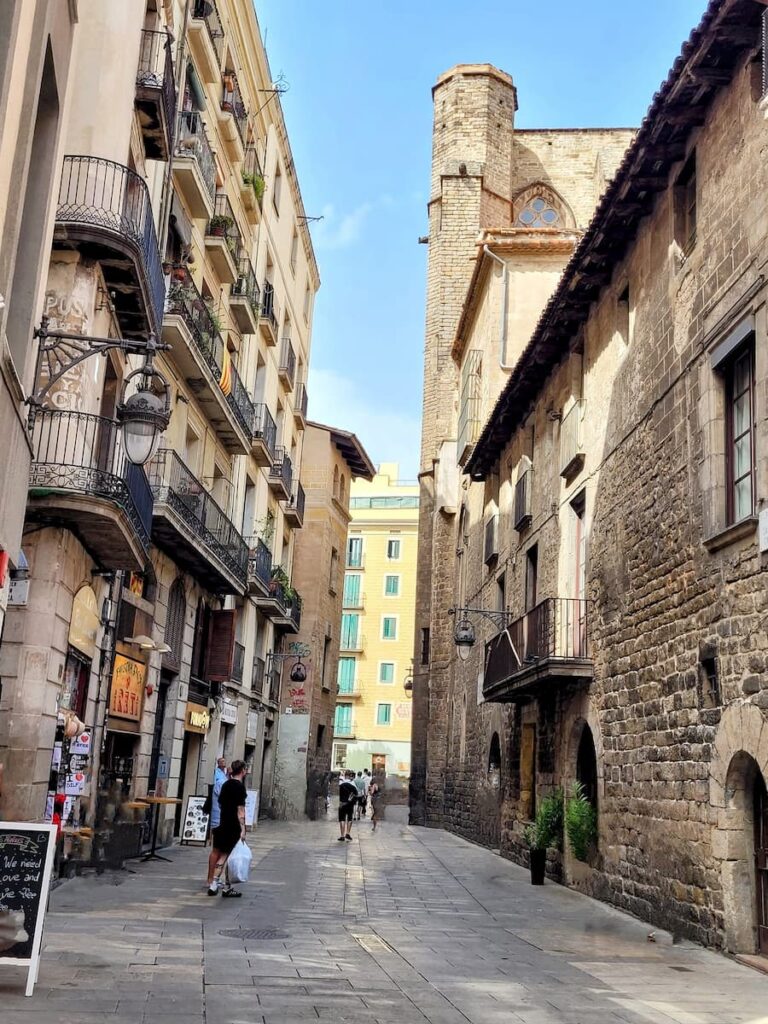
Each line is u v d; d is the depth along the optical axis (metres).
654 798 12.42
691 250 12.56
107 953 8.08
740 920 10.02
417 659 36.75
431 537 37.06
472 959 9.15
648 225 13.98
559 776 17.05
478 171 35.41
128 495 13.88
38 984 6.73
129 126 14.29
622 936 11.25
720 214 11.39
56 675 12.79
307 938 9.69
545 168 36.38
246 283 25.73
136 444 9.75
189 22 19.80
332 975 7.85
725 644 10.54
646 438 13.57
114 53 14.10
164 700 20.48
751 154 10.62
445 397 36.22
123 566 14.90
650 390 13.52
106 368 15.20
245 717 29.59
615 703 14.25
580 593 17.41
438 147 36.84
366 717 72.06
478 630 27.52
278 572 32.53
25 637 12.34
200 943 8.93
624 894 13.34
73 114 13.86
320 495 41.12
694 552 11.53
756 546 9.95
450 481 34.06
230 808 12.66
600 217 14.53
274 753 36.31
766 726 9.47
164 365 19.08
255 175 26.31
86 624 14.35
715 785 10.55
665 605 12.41
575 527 17.72
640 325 14.13
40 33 8.16
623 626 14.06
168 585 19.66
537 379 20.59
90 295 13.52
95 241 13.16
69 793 13.78
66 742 13.79
